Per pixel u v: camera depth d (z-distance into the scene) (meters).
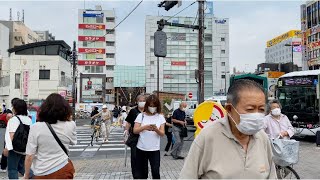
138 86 80.25
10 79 45.00
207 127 2.71
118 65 79.62
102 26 77.31
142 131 6.51
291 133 7.17
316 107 16.41
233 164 2.57
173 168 10.07
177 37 82.25
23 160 6.46
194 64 82.88
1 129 30.41
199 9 12.34
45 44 45.34
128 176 8.91
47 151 4.21
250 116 2.49
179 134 11.78
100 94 74.06
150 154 6.51
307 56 67.69
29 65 45.06
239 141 2.63
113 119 34.59
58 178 4.19
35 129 4.22
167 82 81.69
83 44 76.88
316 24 65.06
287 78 18.14
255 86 2.62
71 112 4.48
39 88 44.91
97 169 10.05
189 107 25.84
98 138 19.45
